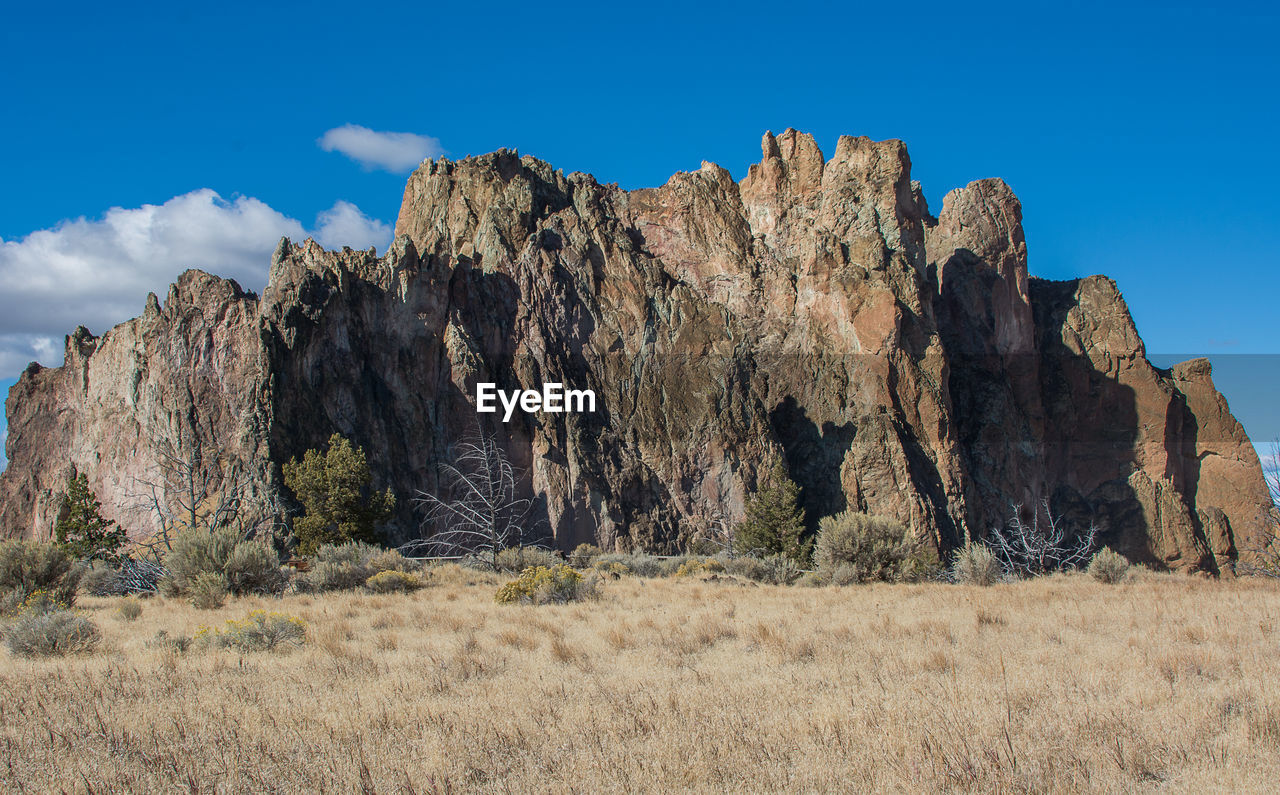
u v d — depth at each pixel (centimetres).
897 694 930
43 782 696
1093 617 1536
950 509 8112
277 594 2433
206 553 2470
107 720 882
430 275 7744
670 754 726
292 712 901
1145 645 1209
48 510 6488
